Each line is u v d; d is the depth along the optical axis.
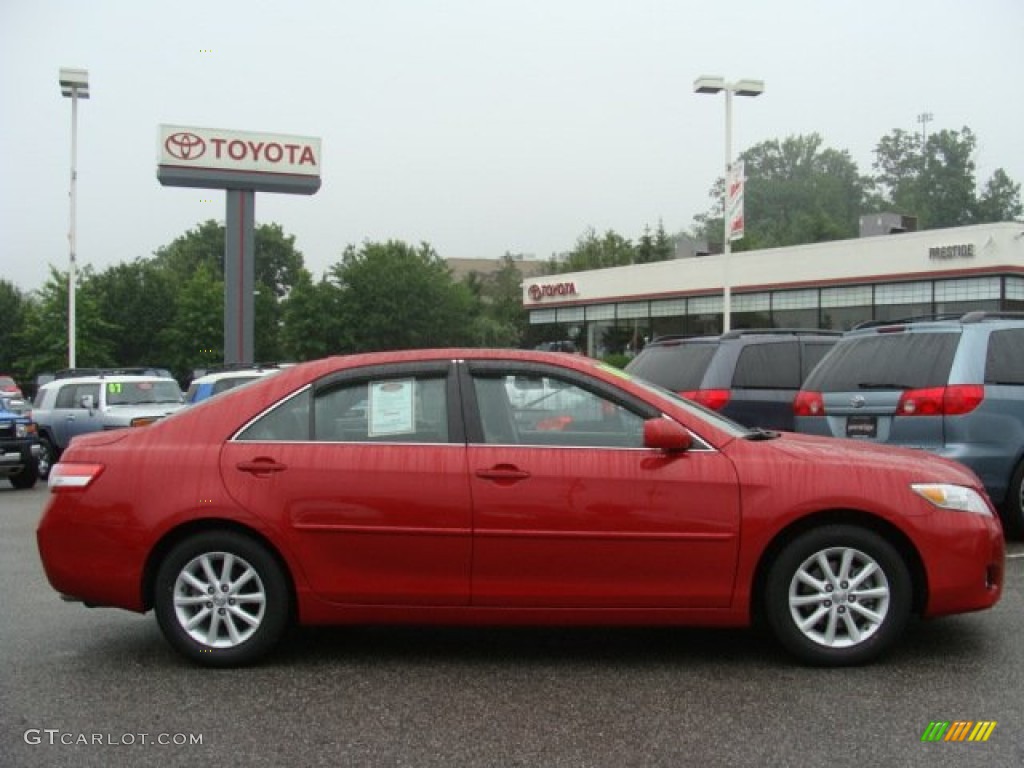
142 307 52.72
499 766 3.71
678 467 4.76
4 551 8.45
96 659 5.14
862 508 4.71
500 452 4.83
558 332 48.28
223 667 4.93
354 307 46.91
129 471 4.96
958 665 4.86
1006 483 7.46
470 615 4.83
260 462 4.89
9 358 56.44
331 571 4.84
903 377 7.64
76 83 28.36
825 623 4.84
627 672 4.85
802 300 35.09
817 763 3.71
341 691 4.60
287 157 35.81
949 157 108.56
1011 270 28.39
